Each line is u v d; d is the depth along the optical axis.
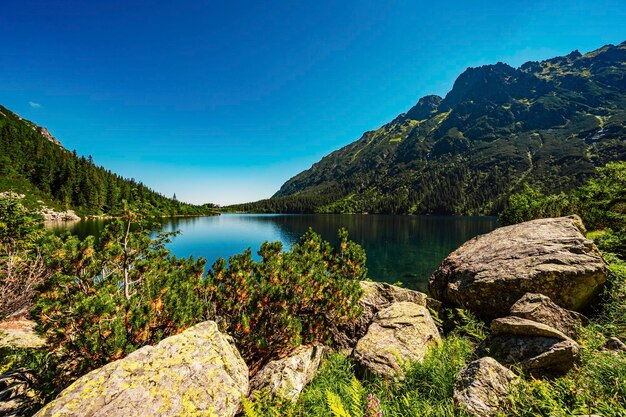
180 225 101.88
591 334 5.91
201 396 4.48
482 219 131.00
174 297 6.59
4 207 12.18
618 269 8.18
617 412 3.21
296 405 4.91
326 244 13.05
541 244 9.77
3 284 11.24
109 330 5.42
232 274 8.19
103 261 7.41
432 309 9.95
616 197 18.95
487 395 3.97
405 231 76.44
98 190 122.81
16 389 5.86
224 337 6.36
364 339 7.59
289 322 6.96
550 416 3.31
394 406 4.45
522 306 6.93
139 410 3.92
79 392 4.04
